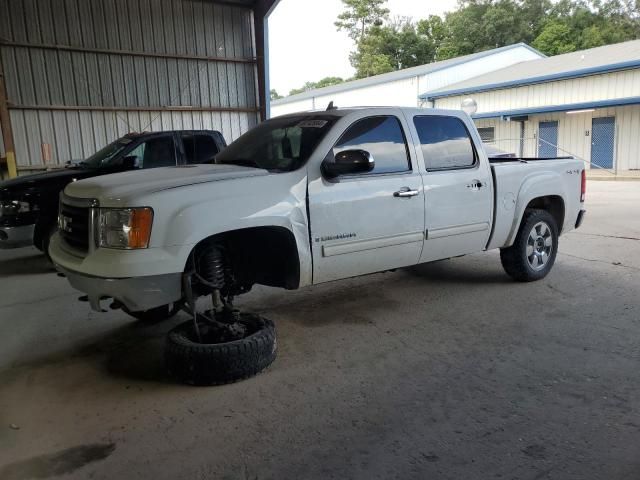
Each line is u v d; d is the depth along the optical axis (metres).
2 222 7.29
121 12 13.69
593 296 5.56
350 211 4.50
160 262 3.58
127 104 14.00
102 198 3.69
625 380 3.70
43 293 6.44
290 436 3.12
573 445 2.96
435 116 5.26
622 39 44.38
